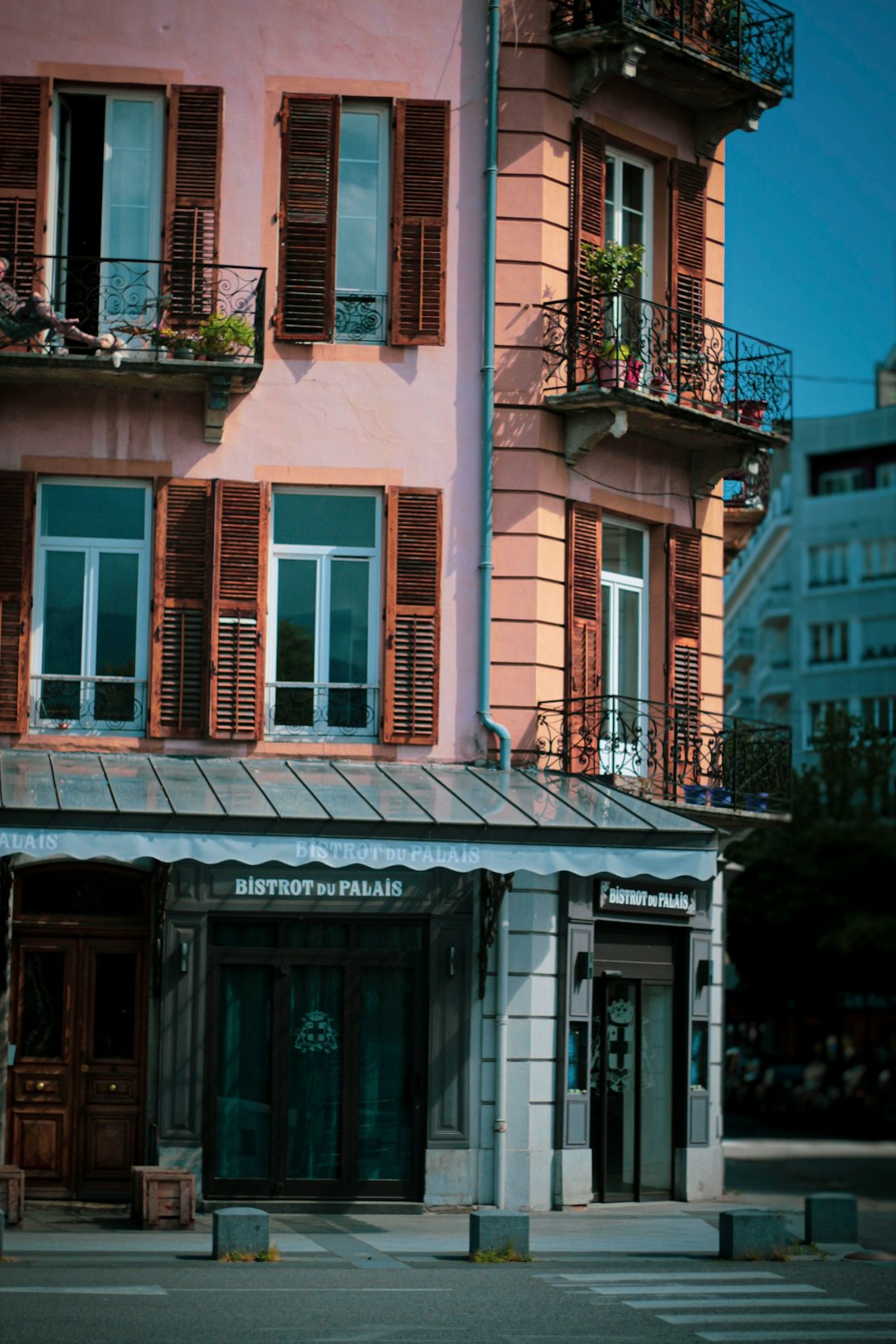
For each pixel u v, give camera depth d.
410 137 21.30
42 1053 19.91
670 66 22.42
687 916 22.25
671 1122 22.09
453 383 21.19
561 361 21.45
